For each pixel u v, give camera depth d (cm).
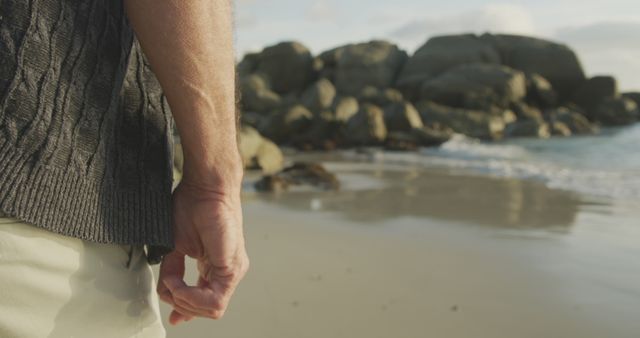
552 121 2186
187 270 378
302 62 2878
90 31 96
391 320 331
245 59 3042
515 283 406
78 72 95
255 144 1123
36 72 90
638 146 1576
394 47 2986
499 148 1587
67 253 93
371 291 380
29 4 90
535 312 352
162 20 90
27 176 88
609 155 1377
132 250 104
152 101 108
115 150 101
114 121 101
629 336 321
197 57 93
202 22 92
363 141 1733
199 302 110
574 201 755
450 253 483
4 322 87
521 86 2486
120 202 101
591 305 366
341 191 838
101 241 96
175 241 111
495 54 2822
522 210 691
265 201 746
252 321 320
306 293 370
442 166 1180
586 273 432
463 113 2109
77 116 94
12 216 87
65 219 91
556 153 1445
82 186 94
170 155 112
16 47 89
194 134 98
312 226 584
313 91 2334
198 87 94
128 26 103
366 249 491
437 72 2777
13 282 88
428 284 398
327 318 330
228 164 104
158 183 107
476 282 407
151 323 109
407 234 552
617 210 691
